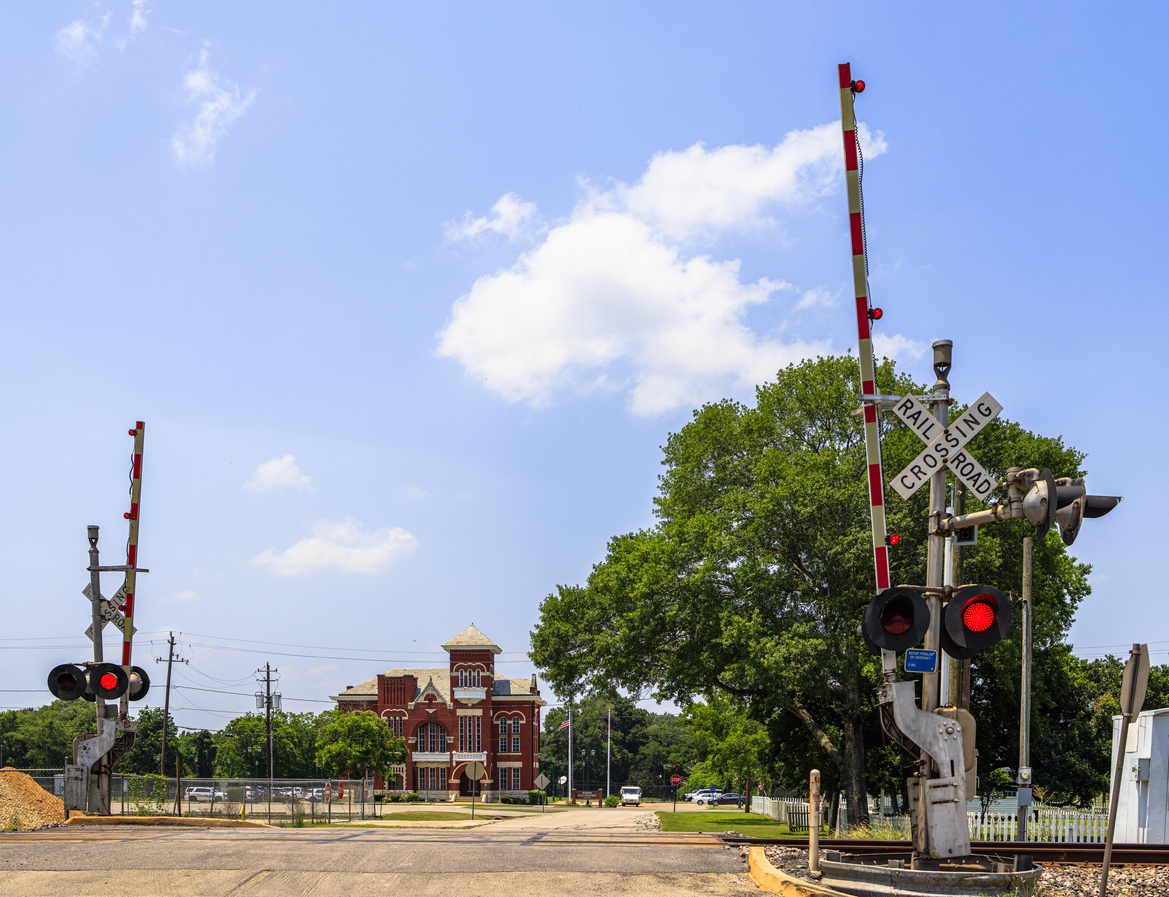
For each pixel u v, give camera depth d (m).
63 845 13.05
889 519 32.19
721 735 61.03
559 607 39.91
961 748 10.75
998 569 34.44
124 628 18.09
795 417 39.69
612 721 150.50
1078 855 13.35
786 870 11.16
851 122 11.52
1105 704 49.81
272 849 12.66
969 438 11.18
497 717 91.56
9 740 103.19
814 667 32.25
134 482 18.34
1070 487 10.25
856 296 11.42
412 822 38.59
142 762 119.00
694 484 41.53
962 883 10.22
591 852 12.66
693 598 36.00
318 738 88.50
